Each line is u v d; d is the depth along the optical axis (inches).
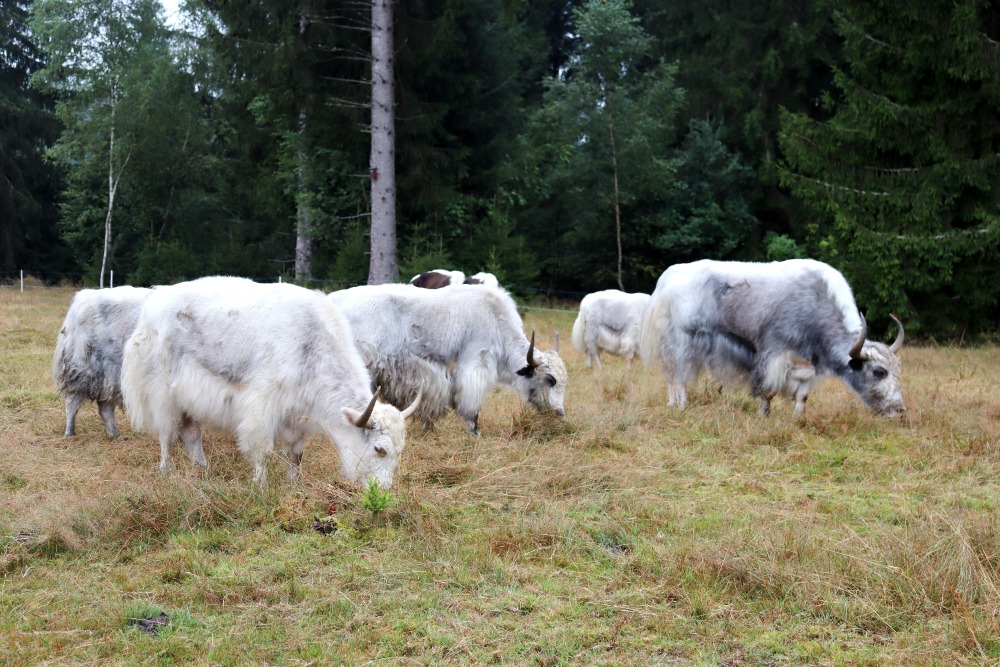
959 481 257.9
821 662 148.6
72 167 1197.1
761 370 359.6
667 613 165.5
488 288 337.1
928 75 687.1
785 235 948.0
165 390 259.0
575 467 260.8
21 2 1294.3
